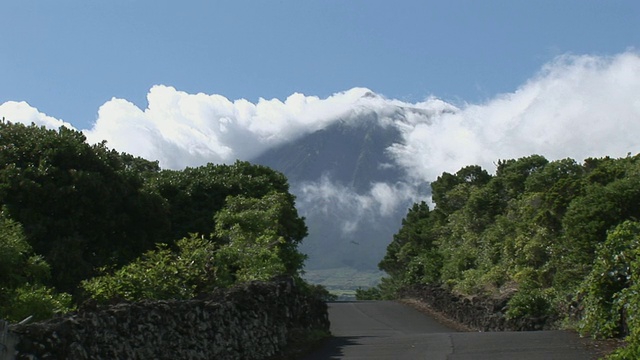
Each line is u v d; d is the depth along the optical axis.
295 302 22.17
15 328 9.40
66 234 29.20
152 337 13.10
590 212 26.28
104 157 32.41
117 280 17.25
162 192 39.72
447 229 58.44
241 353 16.58
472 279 40.56
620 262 18.09
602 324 17.92
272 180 44.56
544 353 15.90
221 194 40.50
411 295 57.03
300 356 18.34
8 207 27.92
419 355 16.86
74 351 10.33
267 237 28.42
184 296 17.83
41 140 30.83
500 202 52.34
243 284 18.73
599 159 42.41
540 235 33.75
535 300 29.09
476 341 18.56
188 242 23.30
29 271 16.52
